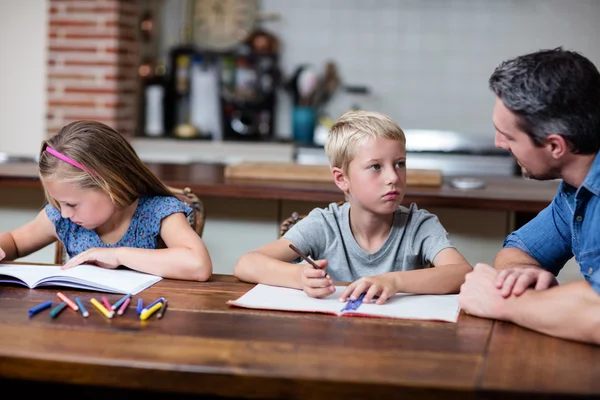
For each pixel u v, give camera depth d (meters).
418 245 1.77
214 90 5.03
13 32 4.52
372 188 1.66
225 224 2.81
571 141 1.29
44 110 4.54
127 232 1.85
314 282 1.45
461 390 1.02
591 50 4.83
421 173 2.79
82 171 1.66
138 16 4.88
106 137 1.73
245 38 5.09
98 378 1.11
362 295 1.47
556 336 1.24
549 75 1.27
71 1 4.46
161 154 4.71
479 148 4.61
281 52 5.12
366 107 5.08
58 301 1.43
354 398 1.05
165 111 5.12
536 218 1.70
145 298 1.46
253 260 1.62
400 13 5.00
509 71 1.31
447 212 2.67
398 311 1.37
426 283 1.51
